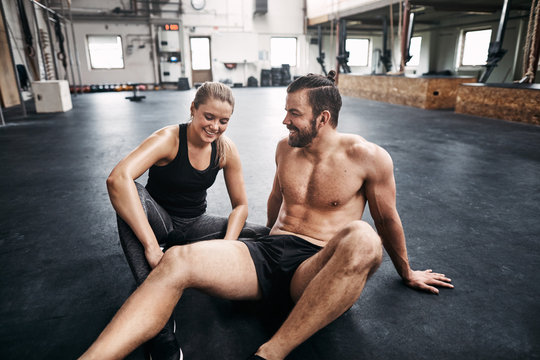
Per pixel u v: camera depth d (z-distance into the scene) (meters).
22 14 7.29
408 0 8.96
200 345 1.09
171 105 8.38
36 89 6.92
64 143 4.23
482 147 3.99
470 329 1.17
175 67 14.08
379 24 13.26
